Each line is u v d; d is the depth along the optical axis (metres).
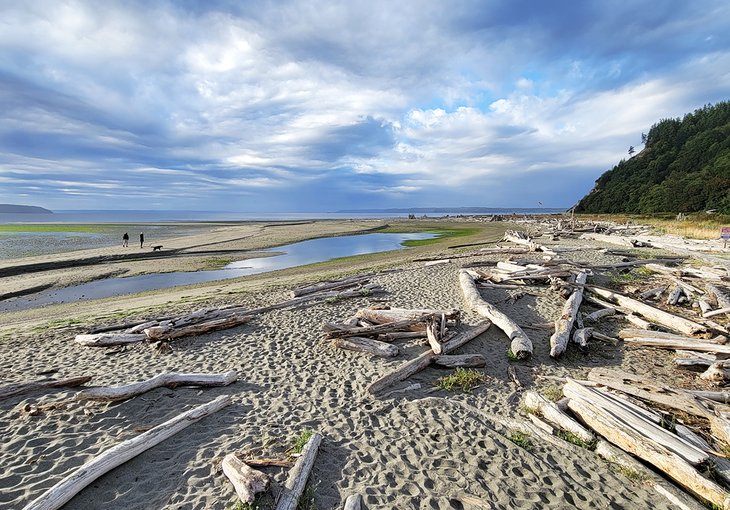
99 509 3.88
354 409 5.91
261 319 10.19
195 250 31.23
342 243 38.19
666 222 40.69
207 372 7.14
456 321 9.12
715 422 5.04
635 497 4.13
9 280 19.39
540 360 7.71
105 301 14.91
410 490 4.25
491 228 54.72
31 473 4.32
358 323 9.31
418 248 31.19
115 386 5.99
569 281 12.88
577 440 5.05
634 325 9.67
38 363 7.49
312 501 4.01
